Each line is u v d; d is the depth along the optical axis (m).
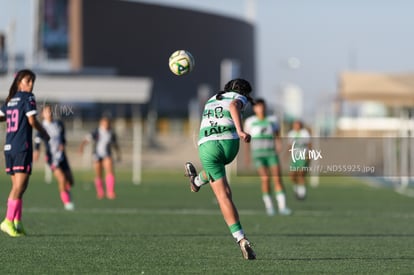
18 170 33.66
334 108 134.50
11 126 33.66
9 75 113.81
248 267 26.03
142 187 79.00
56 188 73.62
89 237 34.66
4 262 26.81
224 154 26.88
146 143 147.88
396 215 50.03
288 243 33.53
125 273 24.64
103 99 146.00
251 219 45.84
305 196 68.50
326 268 26.05
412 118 118.56
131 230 38.16
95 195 66.12
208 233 37.00
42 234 35.66
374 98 114.38
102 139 62.06
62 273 24.58
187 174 28.64
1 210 49.25
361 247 32.28
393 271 25.59
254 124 49.81
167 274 24.48
